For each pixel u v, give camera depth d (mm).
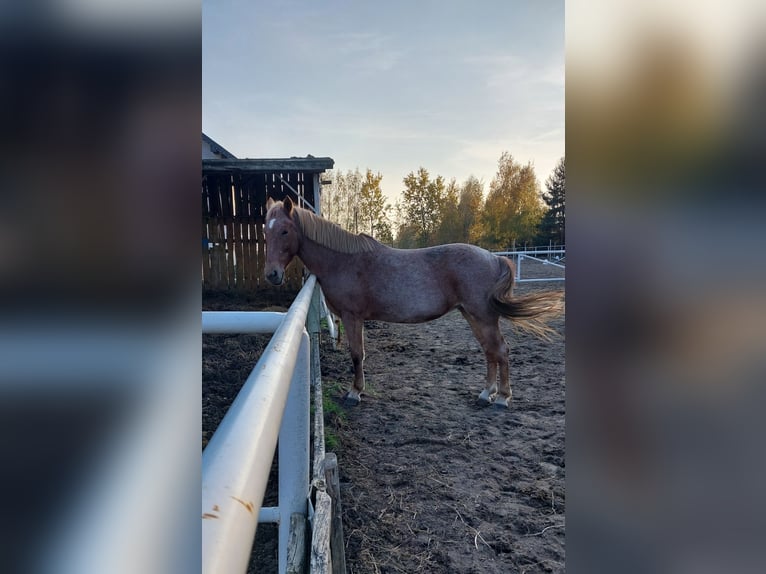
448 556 1794
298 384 1158
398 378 4199
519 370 4469
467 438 2893
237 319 1213
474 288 3473
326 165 7812
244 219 8180
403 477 2377
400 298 3521
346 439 2793
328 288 3586
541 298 3453
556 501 2193
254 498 332
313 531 1034
